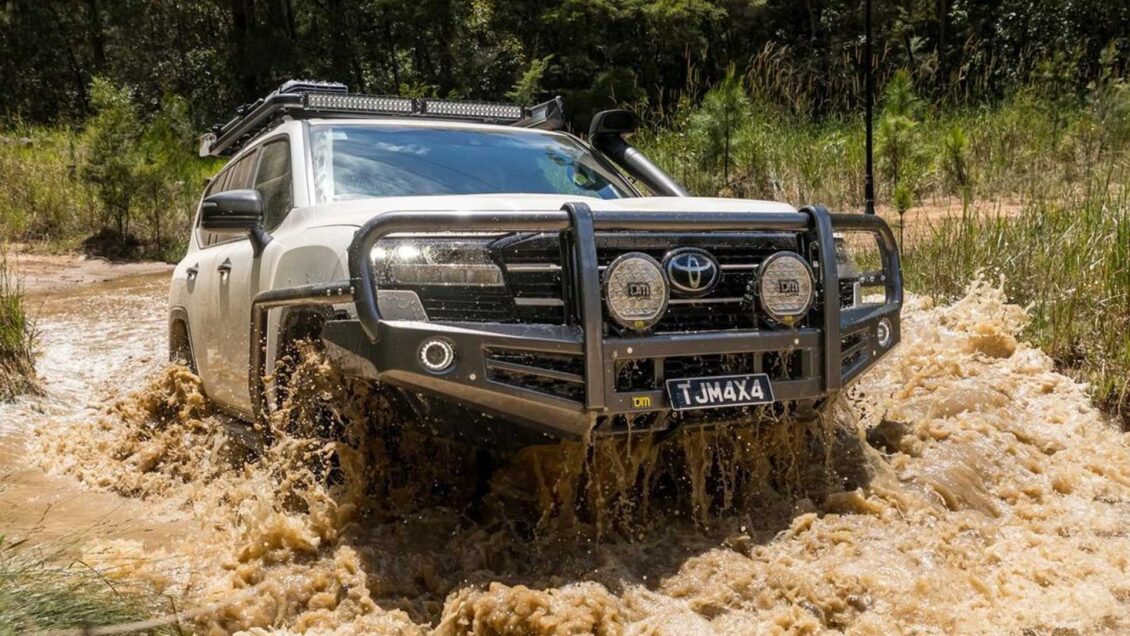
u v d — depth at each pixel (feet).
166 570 11.73
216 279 17.30
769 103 48.44
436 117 18.56
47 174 52.19
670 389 11.92
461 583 11.07
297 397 13.50
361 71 104.12
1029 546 12.59
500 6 86.33
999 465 15.12
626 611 10.59
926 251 26.27
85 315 31.22
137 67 117.29
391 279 11.84
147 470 16.99
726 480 13.17
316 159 15.58
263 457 14.39
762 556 11.78
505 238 12.06
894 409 17.13
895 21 91.09
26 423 20.16
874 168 41.93
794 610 10.62
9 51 117.08
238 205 14.56
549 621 10.08
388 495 13.14
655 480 13.23
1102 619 10.56
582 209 11.84
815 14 97.45
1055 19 75.87
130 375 23.80
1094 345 19.84
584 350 11.63
